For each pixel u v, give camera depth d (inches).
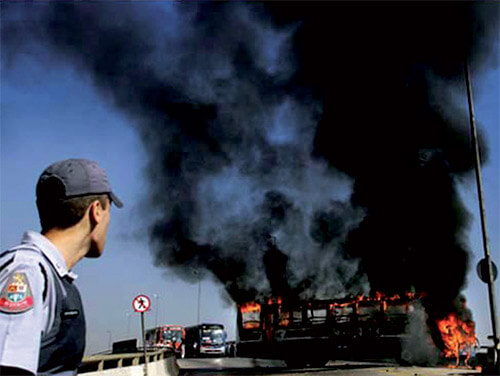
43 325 57.4
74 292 63.9
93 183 64.3
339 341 1129.4
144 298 622.2
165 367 848.9
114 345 1055.6
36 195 64.1
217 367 1194.6
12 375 52.0
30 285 55.4
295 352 1160.2
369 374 836.0
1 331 52.3
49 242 61.7
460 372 842.8
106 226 66.7
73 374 63.9
